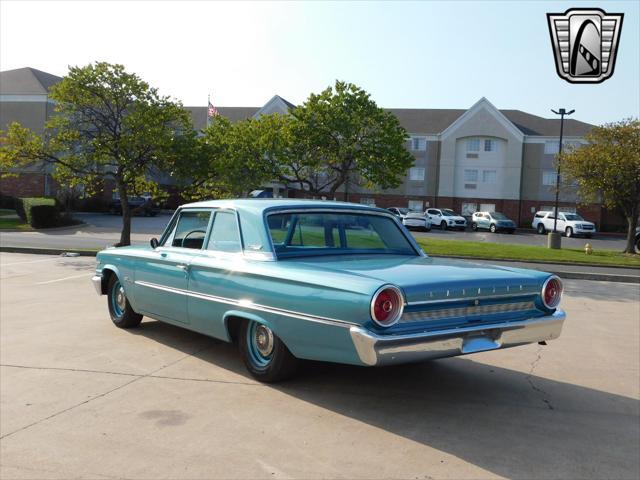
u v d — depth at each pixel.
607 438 3.96
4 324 7.27
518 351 6.44
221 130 20.44
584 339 7.23
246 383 4.95
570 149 25.88
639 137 23.39
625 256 23.19
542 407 4.56
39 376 5.13
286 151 18.84
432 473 3.37
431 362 5.78
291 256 4.88
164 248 6.12
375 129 18.98
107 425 4.04
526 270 4.82
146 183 19.38
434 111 58.72
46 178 41.28
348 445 3.74
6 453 3.60
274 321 4.52
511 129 53.19
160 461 3.49
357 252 5.27
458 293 4.11
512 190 53.56
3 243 20.19
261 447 3.70
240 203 5.30
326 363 5.60
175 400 4.54
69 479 3.27
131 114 17.52
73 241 22.11
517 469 3.44
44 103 42.62
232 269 4.93
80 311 8.16
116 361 5.60
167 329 6.98
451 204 54.66
